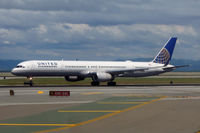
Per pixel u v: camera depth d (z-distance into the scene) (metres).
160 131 32.06
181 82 159.00
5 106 52.78
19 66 113.94
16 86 109.12
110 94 77.50
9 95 73.69
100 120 38.47
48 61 118.31
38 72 115.12
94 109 48.66
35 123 36.62
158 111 46.03
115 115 42.38
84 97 69.12
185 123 36.41
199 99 64.81
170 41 145.75
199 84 134.12
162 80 184.62
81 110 47.59
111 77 127.56
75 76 124.81
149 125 35.22
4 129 33.25
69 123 36.56
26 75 114.62
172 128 33.53
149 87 108.06
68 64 119.62
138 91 88.38
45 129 33.16
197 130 32.47
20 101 60.72
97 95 74.31
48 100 62.66
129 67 133.38
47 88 97.31
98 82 123.12
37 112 45.59
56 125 35.34
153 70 140.62
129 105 53.78
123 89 96.25
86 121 37.84
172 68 141.12
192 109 48.19
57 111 46.56
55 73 118.06
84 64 123.25
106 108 49.81
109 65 128.50
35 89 92.25
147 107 50.84
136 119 39.09
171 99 64.81
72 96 71.44
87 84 134.00
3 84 129.12
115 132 31.70
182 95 75.19
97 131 32.12
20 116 41.91
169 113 44.00
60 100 62.62
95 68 124.94
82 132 31.66
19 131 32.22
